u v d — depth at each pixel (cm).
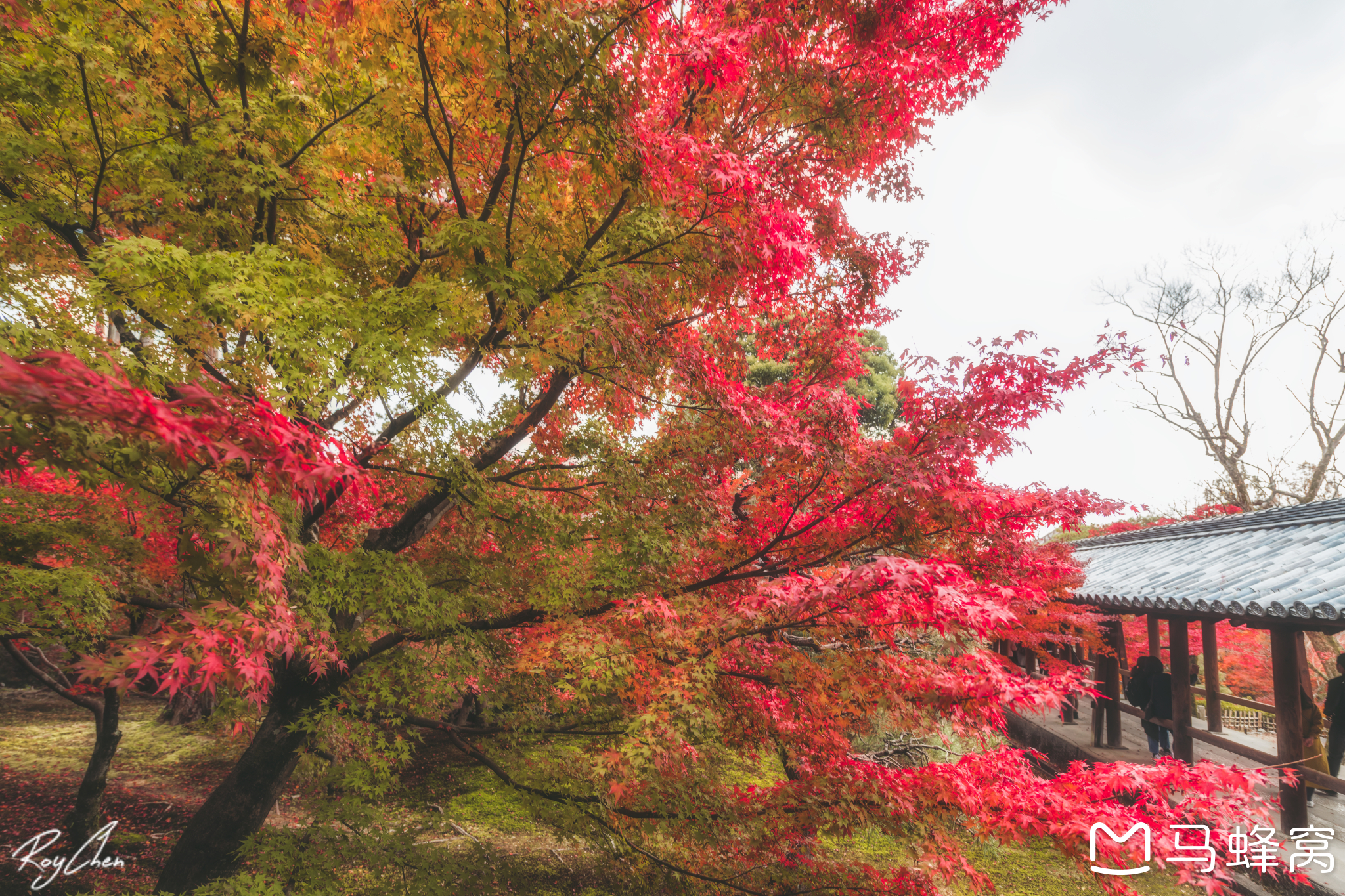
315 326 294
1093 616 794
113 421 152
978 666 340
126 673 183
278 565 236
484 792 779
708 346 532
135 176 316
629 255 372
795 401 484
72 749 934
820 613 343
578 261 373
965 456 389
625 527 400
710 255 372
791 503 426
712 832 369
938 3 481
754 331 606
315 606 337
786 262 385
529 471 475
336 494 376
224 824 406
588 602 400
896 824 335
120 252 252
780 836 358
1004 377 386
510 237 348
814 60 504
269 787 420
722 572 431
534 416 456
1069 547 593
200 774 858
